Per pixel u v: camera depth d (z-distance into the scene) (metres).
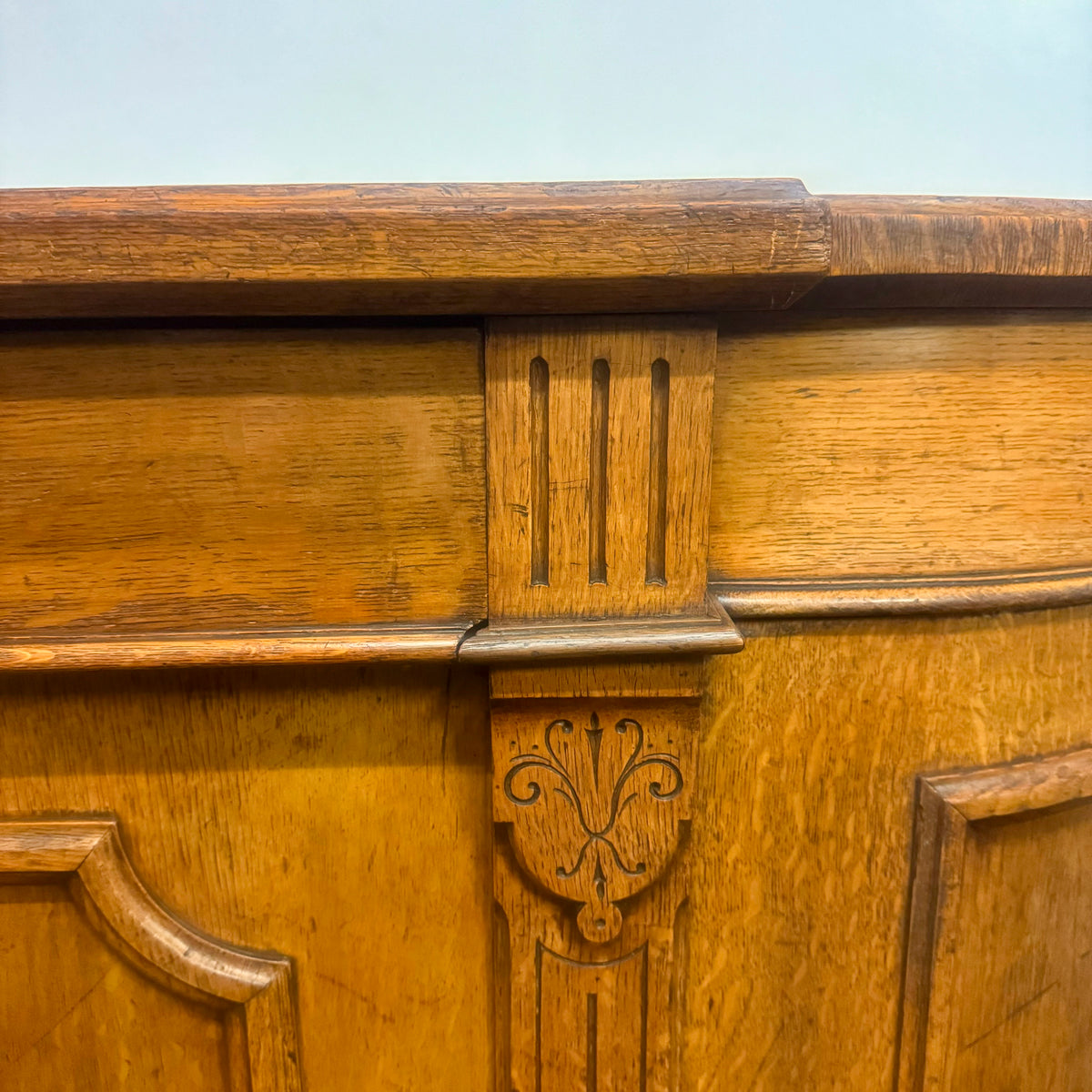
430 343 0.32
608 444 0.33
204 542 0.33
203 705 0.36
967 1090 0.42
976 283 0.32
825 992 0.40
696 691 0.34
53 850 0.35
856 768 0.38
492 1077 0.40
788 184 0.29
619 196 0.29
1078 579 0.38
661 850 0.36
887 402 0.35
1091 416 0.37
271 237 0.27
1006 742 0.39
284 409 0.32
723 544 0.36
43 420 0.32
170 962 0.36
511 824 0.35
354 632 0.34
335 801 0.37
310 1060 0.39
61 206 0.27
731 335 0.34
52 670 0.33
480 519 0.34
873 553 0.37
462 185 0.29
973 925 0.40
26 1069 0.37
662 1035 0.38
